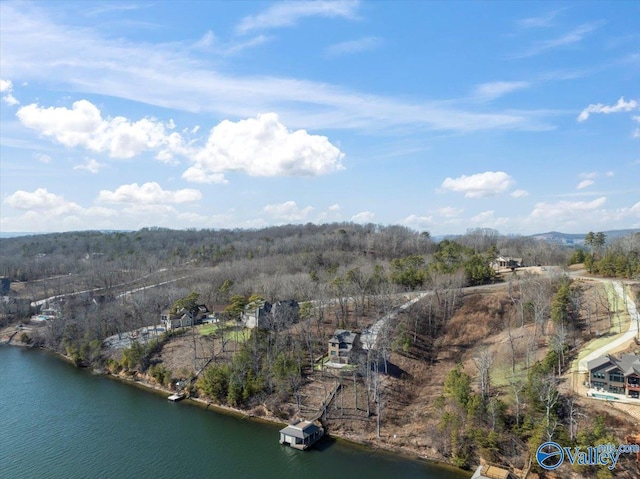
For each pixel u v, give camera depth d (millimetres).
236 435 92250
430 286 148000
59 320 166750
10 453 85688
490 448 76750
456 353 117500
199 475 77750
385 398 98125
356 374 106375
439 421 87875
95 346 141625
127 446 88000
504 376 98125
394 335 120125
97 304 174250
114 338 149625
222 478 76812
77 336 154750
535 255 198750
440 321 132500
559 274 145375
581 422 75375
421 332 127312
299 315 134750
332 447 86562
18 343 171125
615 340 100312
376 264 180125
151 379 122688
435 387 102625
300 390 103375
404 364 111625
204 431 94250
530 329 117625
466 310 134750
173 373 120250
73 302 181375
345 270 176625
